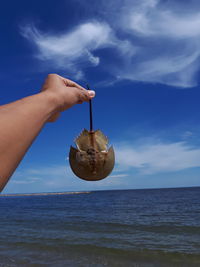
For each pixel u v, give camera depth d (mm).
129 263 10891
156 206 50219
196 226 21875
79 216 33219
